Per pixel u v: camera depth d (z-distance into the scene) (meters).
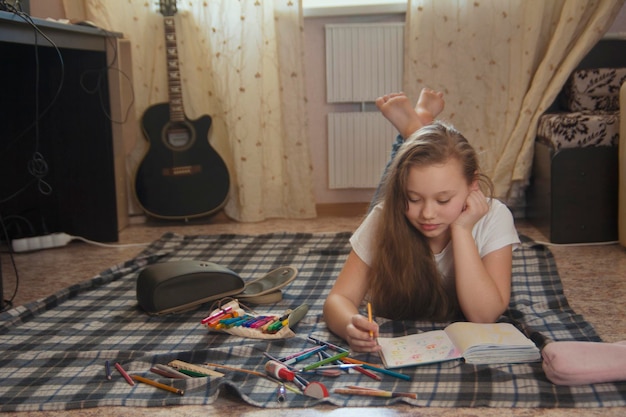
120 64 3.38
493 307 1.75
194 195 3.55
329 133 3.60
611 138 2.86
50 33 2.63
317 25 3.58
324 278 2.51
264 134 3.57
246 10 3.44
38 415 1.51
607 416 1.40
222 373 1.64
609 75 3.23
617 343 1.61
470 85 3.44
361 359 1.70
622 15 3.46
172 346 1.87
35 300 2.34
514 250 2.71
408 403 1.47
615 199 2.88
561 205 2.89
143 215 3.66
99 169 3.20
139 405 1.52
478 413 1.44
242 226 3.50
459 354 1.65
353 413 1.45
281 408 1.48
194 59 3.54
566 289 2.32
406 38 3.45
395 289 1.86
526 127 3.27
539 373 1.59
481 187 1.90
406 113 2.44
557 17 3.34
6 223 3.24
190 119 3.56
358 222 3.51
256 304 2.22
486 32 3.38
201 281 2.14
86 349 1.88
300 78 3.49
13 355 1.84
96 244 3.21
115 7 3.46
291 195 3.61
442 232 1.82
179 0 3.49
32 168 3.23
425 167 1.65
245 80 3.48
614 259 2.67
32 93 3.19
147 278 2.15
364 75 3.54
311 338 1.83
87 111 3.18
